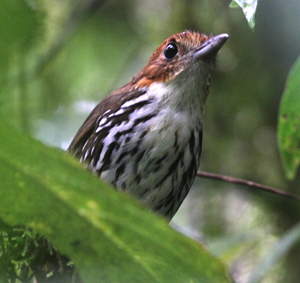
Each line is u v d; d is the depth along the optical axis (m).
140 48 15.40
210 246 12.62
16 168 2.65
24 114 4.97
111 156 8.95
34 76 11.21
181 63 9.30
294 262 12.90
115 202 2.68
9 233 5.82
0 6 2.62
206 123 14.97
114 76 15.09
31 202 2.83
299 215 13.92
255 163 14.58
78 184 2.67
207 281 2.71
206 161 14.80
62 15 13.55
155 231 2.71
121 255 2.94
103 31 15.27
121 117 9.16
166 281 2.90
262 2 11.73
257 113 14.76
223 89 14.80
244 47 14.23
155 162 8.87
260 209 14.09
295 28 11.93
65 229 2.93
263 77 14.32
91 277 3.01
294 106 7.13
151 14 15.30
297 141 7.36
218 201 14.27
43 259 6.37
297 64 6.99
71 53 14.73
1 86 2.67
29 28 2.74
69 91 14.14
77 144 9.66
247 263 12.57
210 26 14.62
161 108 9.12
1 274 4.97
